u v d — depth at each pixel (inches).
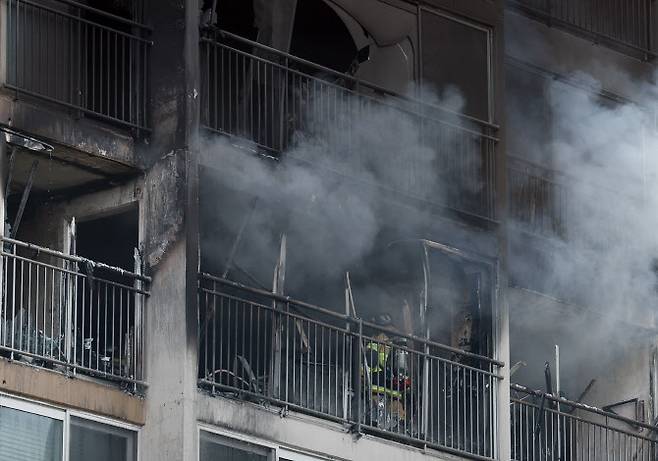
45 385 2042.3
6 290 2112.5
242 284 2230.6
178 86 2172.7
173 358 2105.1
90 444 2063.2
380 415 2250.2
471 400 2300.7
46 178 2176.4
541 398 2395.4
